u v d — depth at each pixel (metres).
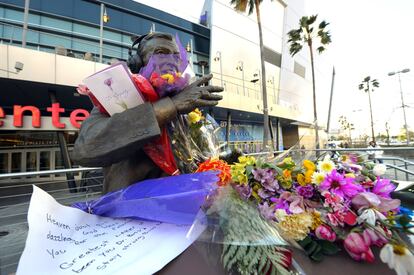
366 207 0.95
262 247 0.84
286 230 0.93
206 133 1.78
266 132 15.43
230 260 0.82
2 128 9.85
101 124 1.17
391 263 0.85
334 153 1.38
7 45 9.60
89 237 0.98
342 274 0.84
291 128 30.16
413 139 41.75
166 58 1.36
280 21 31.31
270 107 23.00
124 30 17.78
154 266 0.82
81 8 15.99
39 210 0.99
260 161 1.14
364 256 0.87
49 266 0.81
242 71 24.47
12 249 2.82
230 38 23.66
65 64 10.83
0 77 9.40
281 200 1.02
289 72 31.75
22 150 14.72
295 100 32.97
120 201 1.08
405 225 0.90
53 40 14.62
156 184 1.14
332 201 0.97
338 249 0.92
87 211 1.16
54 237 0.93
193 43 21.92
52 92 11.69
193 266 0.84
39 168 14.94
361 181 1.09
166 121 1.20
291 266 0.83
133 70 1.64
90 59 12.69
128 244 0.93
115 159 1.15
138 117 1.13
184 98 1.21
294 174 1.11
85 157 1.12
